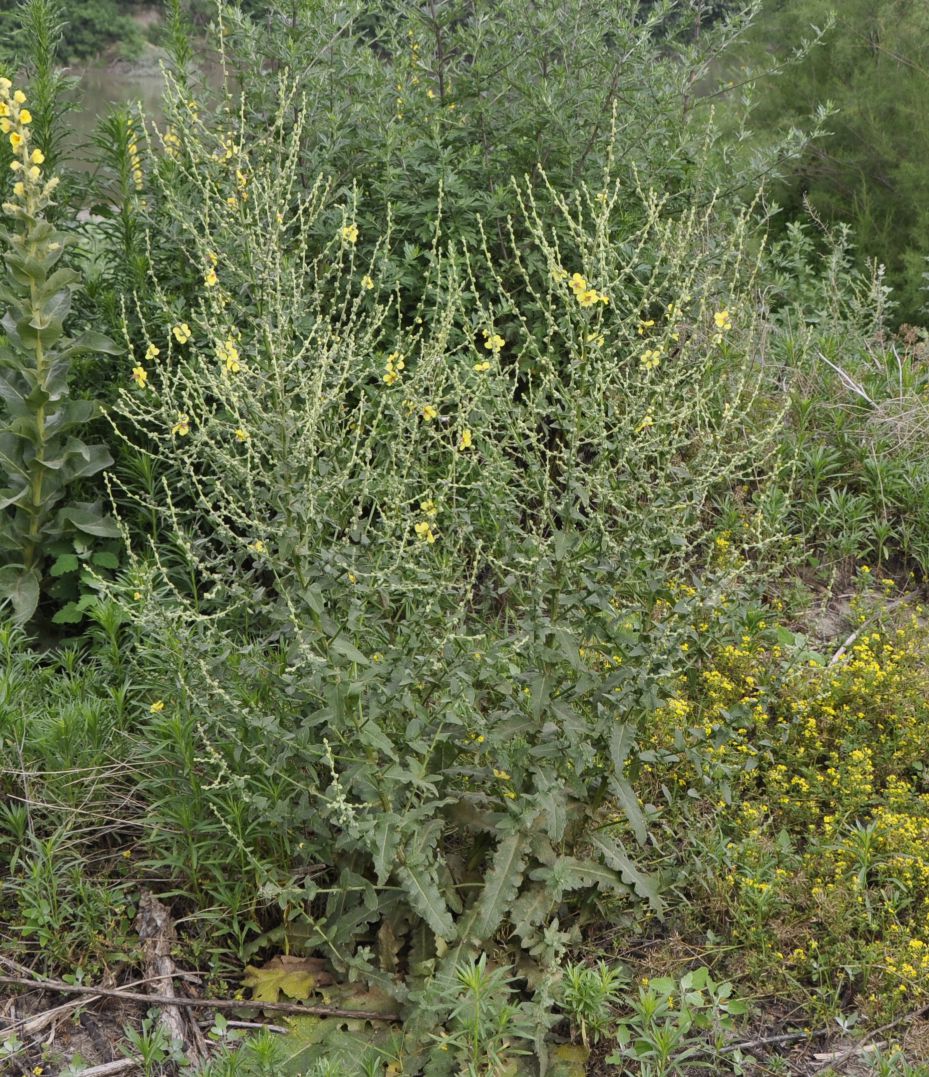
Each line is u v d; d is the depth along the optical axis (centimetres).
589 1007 321
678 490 365
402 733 344
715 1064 325
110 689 407
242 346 459
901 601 528
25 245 444
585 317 338
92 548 489
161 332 524
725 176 669
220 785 332
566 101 603
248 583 362
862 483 587
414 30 623
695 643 354
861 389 610
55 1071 316
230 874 360
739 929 359
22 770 375
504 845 331
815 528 566
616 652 348
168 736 376
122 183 523
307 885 326
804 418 588
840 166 976
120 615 432
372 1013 332
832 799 407
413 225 577
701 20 667
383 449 425
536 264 559
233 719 361
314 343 455
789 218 999
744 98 707
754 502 514
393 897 337
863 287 778
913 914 372
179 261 545
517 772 333
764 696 435
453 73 624
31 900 340
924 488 566
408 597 351
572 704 354
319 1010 330
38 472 470
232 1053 310
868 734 446
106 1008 334
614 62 608
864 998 342
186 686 341
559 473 520
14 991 335
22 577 479
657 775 407
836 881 368
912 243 939
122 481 508
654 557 339
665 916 373
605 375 341
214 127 600
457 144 618
